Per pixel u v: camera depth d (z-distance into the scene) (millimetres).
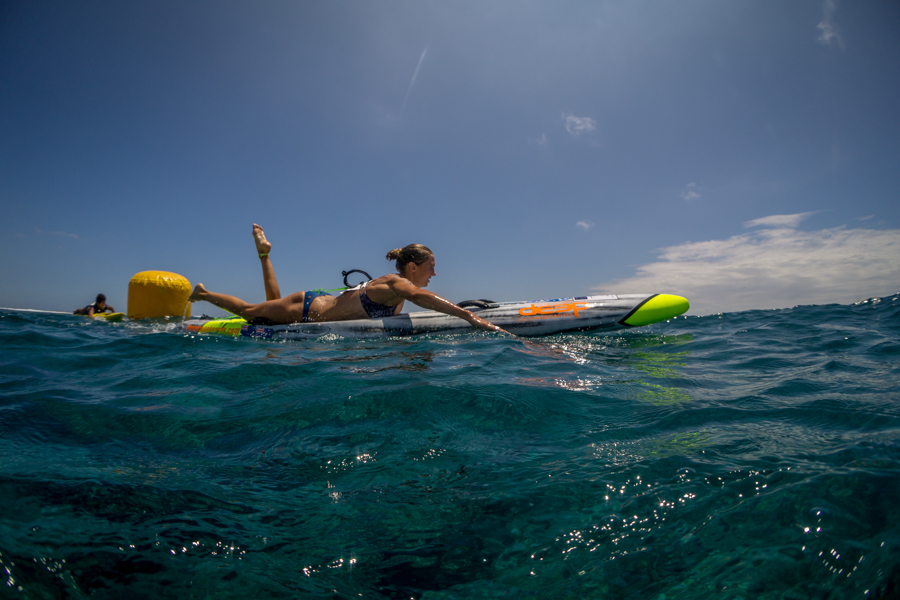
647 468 1089
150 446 1302
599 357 2752
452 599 716
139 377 2127
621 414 1554
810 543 760
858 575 678
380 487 1059
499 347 2879
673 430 1374
